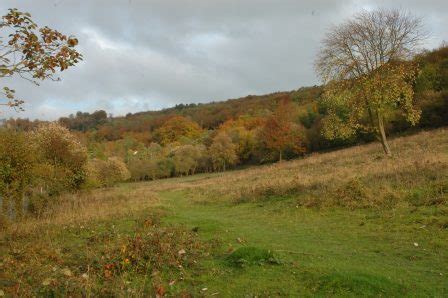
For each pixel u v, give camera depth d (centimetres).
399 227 1194
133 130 11050
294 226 1387
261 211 1780
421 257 927
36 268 888
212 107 12375
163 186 4584
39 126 3005
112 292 714
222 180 3916
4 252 1097
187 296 710
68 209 2131
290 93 11175
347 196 1605
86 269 874
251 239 1189
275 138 5581
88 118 12581
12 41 680
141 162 7719
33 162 2172
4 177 1991
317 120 6131
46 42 698
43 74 696
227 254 988
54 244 1193
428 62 5475
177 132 10038
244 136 7462
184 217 1755
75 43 716
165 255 927
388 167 1995
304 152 5719
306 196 1788
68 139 3019
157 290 716
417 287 718
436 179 1571
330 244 1097
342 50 2867
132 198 2814
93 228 1502
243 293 721
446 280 757
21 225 1659
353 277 731
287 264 863
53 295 699
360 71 2872
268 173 3512
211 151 7338
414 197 1451
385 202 1472
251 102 11575
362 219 1357
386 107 3056
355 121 3023
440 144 2948
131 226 1520
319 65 2930
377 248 1026
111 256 935
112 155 8738
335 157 3622
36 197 2202
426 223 1184
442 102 4297
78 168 2914
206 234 1278
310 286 733
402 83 2861
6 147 2012
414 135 3916
